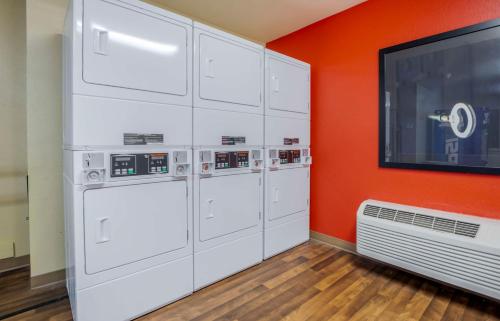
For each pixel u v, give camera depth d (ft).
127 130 5.51
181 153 6.30
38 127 7.07
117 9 5.35
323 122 10.14
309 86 10.13
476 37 6.59
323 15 9.85
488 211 6.54
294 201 9.66
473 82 6.66
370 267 8.21
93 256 5.15
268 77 8.54
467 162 6.81
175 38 6.22
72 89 4.89
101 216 5.22
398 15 8.04
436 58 7.27
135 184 5.64
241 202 7.80
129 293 5.61
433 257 6.64
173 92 6.19
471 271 6.05
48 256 7.27
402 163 8.01
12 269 8.23
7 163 8.42
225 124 7.32
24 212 8.63
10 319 5.79
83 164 4.96
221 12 9.73
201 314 5.92
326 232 10.17
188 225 6.56
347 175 9.46
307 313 5.97
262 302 6.37
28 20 6.86
